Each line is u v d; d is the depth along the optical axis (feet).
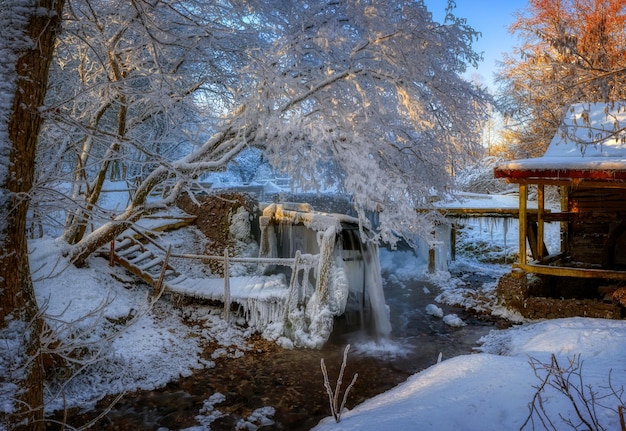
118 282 31.94
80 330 23.57
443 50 29.19
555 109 25.45
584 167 30.60
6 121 10.23
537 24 50.67
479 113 33.27
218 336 29.12
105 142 15.56
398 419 11.62
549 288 40.37
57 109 11.85
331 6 29.30
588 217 36.55
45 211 14.87
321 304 29.22
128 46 28.12
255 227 39.45
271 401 21.31
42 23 10.80
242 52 26.30
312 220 32.22
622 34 36.68
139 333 27.43
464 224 66.13
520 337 25.34
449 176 38.22
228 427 18.97
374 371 25.09
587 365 15.93
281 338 28.94
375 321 32.86
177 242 38.86
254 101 26.53
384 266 56.13
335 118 30.86
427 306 38.29
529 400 12.58
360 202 29.25
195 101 32.30
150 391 22.16
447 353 27.89
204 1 25.89
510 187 71.41
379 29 26.99
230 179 89.10
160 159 18.19
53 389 20.52
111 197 50.62
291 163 29.19
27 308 10.61
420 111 29.09
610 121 36.19
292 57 28.53
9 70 10.37
